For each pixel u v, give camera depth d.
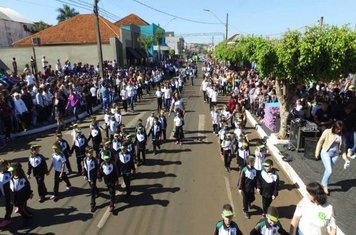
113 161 8.61
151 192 9.70
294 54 11.02
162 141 14.92
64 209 8.81
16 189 7.78
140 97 26.72
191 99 27.42
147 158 12.68
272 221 5.51
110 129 13.88
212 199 9.20
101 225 7.99
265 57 11.62
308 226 5.11
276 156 12.18
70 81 20.69
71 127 17.62
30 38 41.44
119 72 29.50
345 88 18.75
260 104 17.72
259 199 9.13
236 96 18.66
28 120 16.75
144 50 52.56
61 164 9.27
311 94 15.23
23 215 8.00
